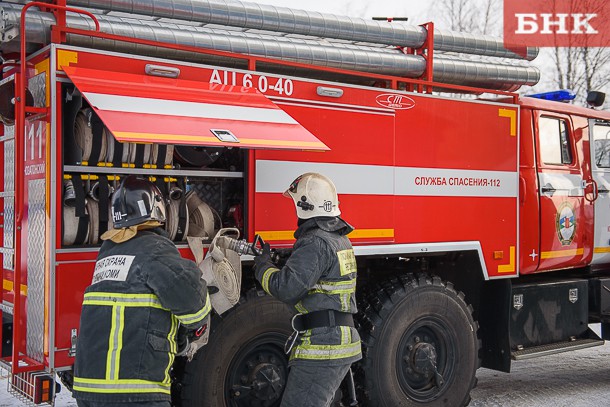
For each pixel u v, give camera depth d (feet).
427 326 16.44
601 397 19.61
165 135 11.09
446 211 16.78
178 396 13.26
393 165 15.85
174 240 13.09
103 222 12.17
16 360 12.09
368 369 15.37
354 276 11.96
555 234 19.49
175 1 14.58
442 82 18.95
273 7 15.93
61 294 11.60
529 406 18.60
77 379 9.26
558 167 19.84
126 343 9.14
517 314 18.48
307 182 12.16
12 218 13.61
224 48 14.90
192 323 9.50
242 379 13.84
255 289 13.84
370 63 16.90
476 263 17.69
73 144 11.98
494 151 17.88
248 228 13.73
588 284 20.86
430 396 16.42
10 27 12.35
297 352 11.55
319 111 14.79
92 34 12.53
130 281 9.36
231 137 11.88
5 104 12.67
